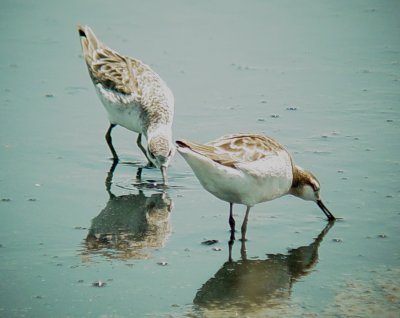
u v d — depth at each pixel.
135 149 16.33
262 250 11.62
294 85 18.80
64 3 24.86
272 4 25.02
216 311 9.80
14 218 12.52
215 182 11.55
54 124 16.84
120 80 16.34
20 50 21.05
